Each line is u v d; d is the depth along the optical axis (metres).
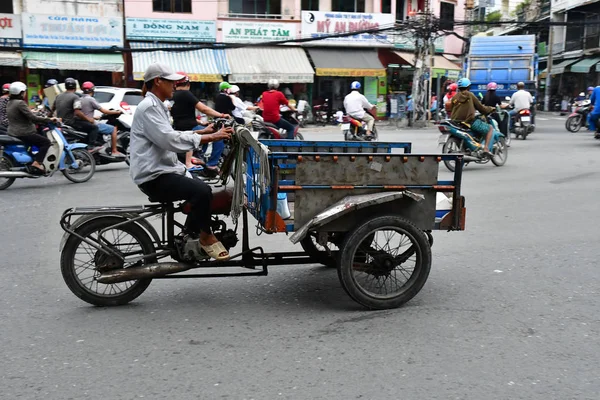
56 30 23.45
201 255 4.29
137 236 4.29
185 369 3.32
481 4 41.31
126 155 11.54
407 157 4.16
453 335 3.80
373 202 3.98
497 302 4.42
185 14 25.56
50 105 12.52
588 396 3.02
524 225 6.88
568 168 11.28
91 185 9.84
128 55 24.80
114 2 24.34
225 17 26.20
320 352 3.54
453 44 33.34
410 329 3.89
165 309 4.29
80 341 3.71
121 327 3.94
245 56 26.00
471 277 5.04
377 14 28.20
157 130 4.02
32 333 3.84
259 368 3.33
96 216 4.18
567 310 4.25
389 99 29.31
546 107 35.84
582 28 34.66
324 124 27.45
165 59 24.86
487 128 11.07
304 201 4.06
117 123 13.27
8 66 23.47
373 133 15.04
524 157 13.05
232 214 4.23
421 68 25.23
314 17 27.19
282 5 27.09
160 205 4.32
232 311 4.25
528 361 3.42
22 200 8.52
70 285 4.20
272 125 12.43
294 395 3.02
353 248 4.10
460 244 6.13
